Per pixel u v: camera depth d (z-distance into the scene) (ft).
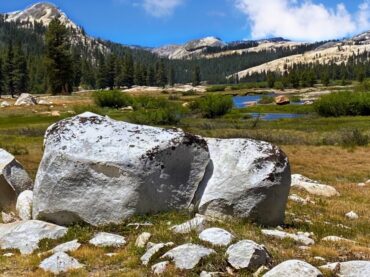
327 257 38.37
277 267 31.71
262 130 214.28
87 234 42.98
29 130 196.65
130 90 655.76
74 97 444.96
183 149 47.75
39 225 44.27
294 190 82.07
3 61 592.19
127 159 45.42
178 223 43.78
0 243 42.34
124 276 33.35
